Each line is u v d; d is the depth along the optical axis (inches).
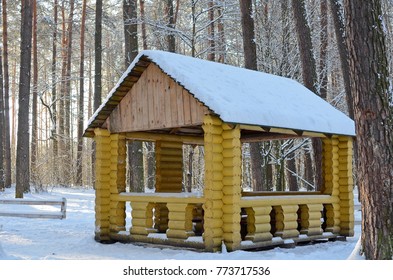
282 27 782.5
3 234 474.3
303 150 784.9
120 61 1211.9
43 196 833.5
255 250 361.1
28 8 783.7
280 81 463.5
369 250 259.1
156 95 389.1
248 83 409.4
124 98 416.2
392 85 266.1
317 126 397.7
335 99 792.3
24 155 776.9
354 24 267.6
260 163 605.3
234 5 842.2
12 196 829.2
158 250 370.6
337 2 629.0
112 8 1177.4
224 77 395.2
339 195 441.4
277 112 372.2
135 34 744.3
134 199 402.3
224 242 341.1
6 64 970.1
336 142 443.2
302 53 611.2
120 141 426.6
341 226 438.6
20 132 775.7
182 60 387.9
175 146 486.0
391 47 715.4
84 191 961.5
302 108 415.2
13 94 1451.8
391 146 257.6
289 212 391.5
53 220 601.9
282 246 383.2
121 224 418.6
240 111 341.4
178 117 369.7
